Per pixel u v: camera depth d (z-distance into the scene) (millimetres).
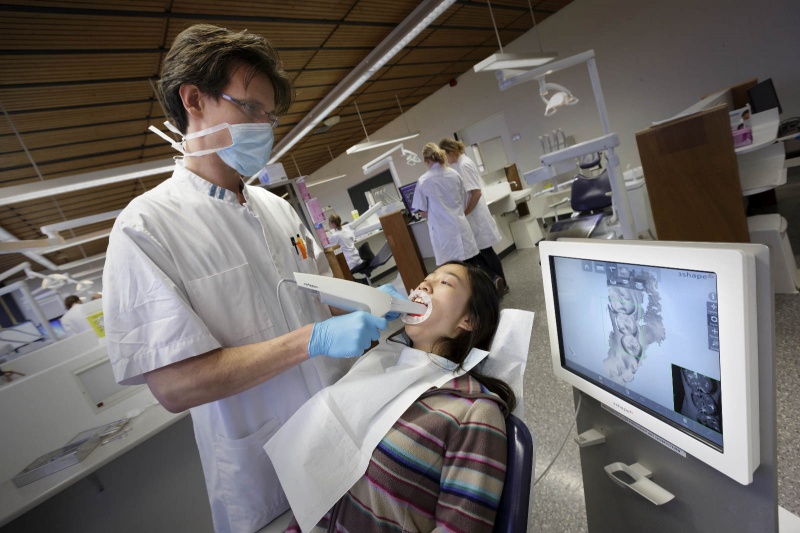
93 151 3842
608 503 745
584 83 4785
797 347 1435
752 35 3615
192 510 1503
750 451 406
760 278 373
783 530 738
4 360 2031
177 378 630
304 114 4859
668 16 3996
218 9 2445
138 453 1403
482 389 732
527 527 542
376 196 6426
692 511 553
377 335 749
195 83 706
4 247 1854
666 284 462
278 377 853
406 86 5426
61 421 1272
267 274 840
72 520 1284
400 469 654
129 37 2391
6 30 2002
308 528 649
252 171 839
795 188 3211
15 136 3070
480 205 3053
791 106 3605
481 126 6176
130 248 640
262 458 829
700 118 1619
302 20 2889
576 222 2150
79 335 1836
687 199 1754
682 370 470
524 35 5035
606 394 614
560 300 673
